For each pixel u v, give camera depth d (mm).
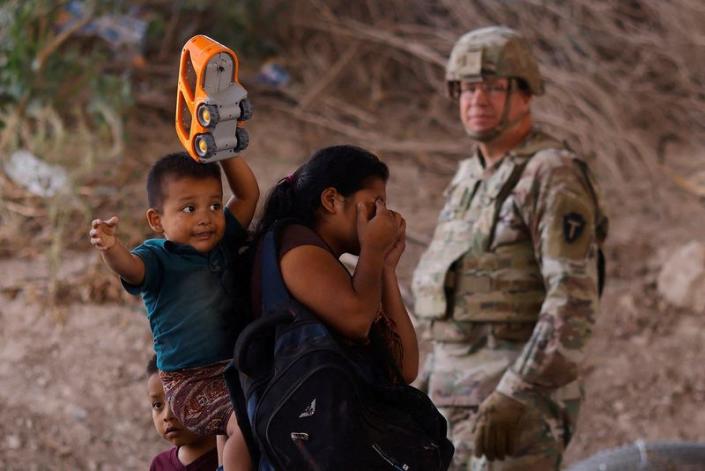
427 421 3934
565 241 5883
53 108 14141
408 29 17234
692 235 12844
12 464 8562
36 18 14211
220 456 4352
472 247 6215
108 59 15531
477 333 6219
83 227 11930
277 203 4102
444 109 16797
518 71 6352
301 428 3672
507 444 5879
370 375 3920
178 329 4070
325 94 16734
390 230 3920
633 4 17328
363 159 4051
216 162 4098
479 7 17375
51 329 10375
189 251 4062
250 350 3832
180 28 16922
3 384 9570
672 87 16609
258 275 3971
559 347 5773
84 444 8883
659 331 10852
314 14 17641
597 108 15734
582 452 9109
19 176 12734
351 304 3824
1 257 11484
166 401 4469
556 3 17031
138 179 13172
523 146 6273
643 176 14781
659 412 9625
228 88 3707
